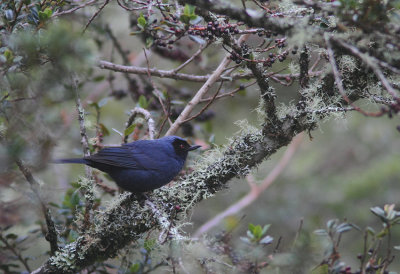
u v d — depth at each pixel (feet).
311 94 30.30
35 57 22.15
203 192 31.24
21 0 29.73
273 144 30.91
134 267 34.53
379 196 60.03
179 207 28.68
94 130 44.19
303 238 31.71
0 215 23.31
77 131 39.34
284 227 58.54
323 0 26.78
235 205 49.60
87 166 35.32
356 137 65.62
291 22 25.58
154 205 30.48
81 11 39.93
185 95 49.96
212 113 47.26
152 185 37.29
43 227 34.63
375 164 62.85
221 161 31.35
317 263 31.14
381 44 25.36
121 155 36.47
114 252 32.01
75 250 31.65
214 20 28.99
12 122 22.15
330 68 29.58
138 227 30.96
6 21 29.60
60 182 41.04
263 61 28.37
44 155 22.27
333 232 32.27
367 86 30.12
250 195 50.34
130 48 58.23
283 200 61.31
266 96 29.58
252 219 58.54
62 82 22.15
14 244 35.17
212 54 49.85
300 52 29.55
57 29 20.83
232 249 33.91
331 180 63.10
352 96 30.63
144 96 45.14
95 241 31.35
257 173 33.99
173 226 28.22
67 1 34.50
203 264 30.81
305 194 62.13
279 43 28.71
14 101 22.57
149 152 37.01
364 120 64.23
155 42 35.14
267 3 32.24
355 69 29.73
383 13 23.65
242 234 46.06
